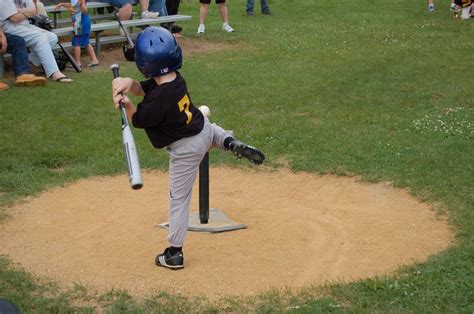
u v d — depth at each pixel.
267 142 10.95
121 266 6.98
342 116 12.31
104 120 12.12
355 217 8.27
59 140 11.07
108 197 9.03
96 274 6.82
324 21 22.64
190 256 7.20
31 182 9.47
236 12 24.83
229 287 6.51
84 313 6.03
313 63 16.72
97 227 8.03
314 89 14.20
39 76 15.23
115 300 6.25
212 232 7.77
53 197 9.02
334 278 6.64
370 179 9.45
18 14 14.49
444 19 22.78
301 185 9.41
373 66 16.25
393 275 6.61
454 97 13.55
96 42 17.33
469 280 6.43
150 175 9.88
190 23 22.36
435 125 11.65
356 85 14.52
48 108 12.75
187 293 6.39
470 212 8.17
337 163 10.03
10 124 11.80
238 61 17.00
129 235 7.79
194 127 6.69
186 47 18.67
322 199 8.91
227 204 8.73
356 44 19.02
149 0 19.78
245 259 7.12
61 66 15.88
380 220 8.15
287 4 26.58
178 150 6.72
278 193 9.14
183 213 6.84
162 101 6.46
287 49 18.45
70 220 8.26
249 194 9.11
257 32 20.84
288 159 10.29
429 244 7.43
